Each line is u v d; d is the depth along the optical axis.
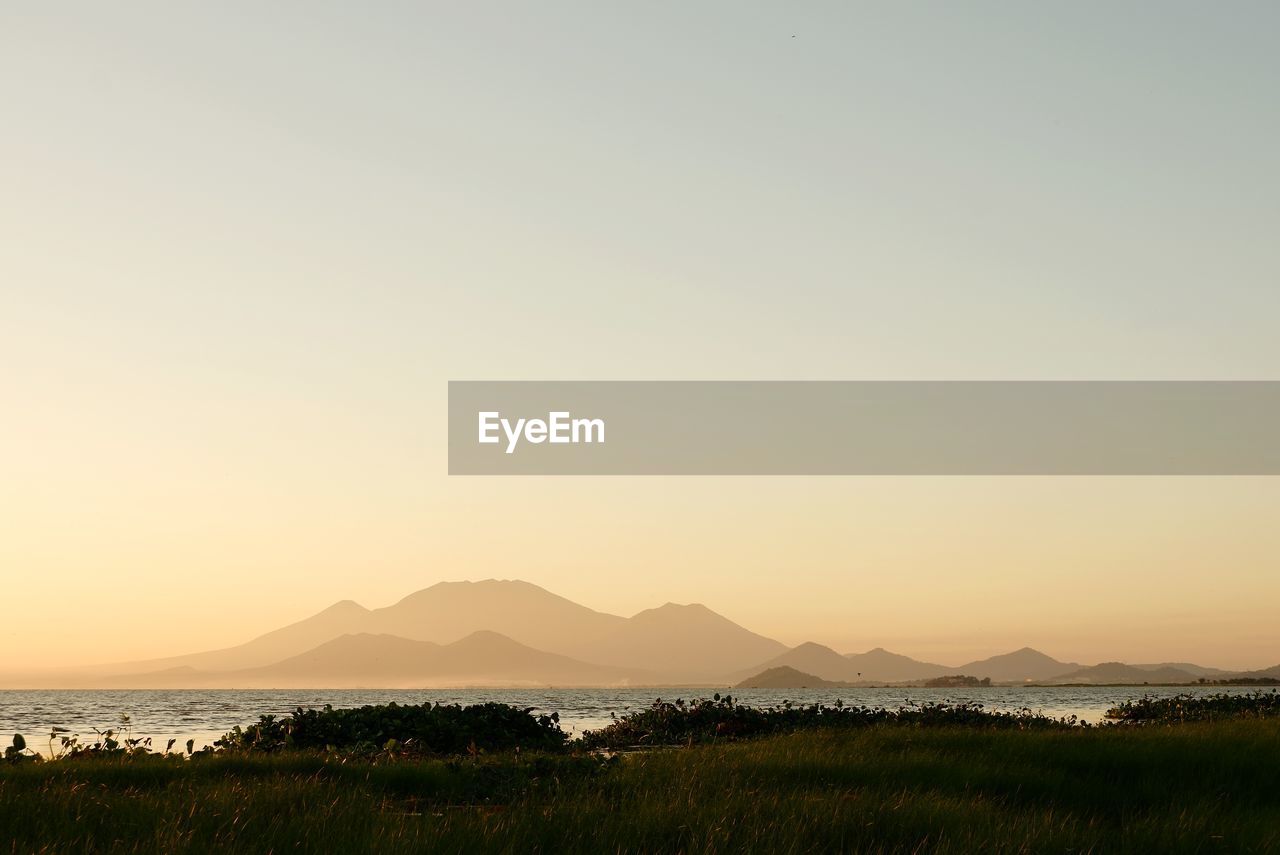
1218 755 19.62
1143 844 12.35
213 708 80.81
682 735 36.22
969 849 11.54
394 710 31.59
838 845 12.12
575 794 14.52
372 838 11.04
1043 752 20.23
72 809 12.73
